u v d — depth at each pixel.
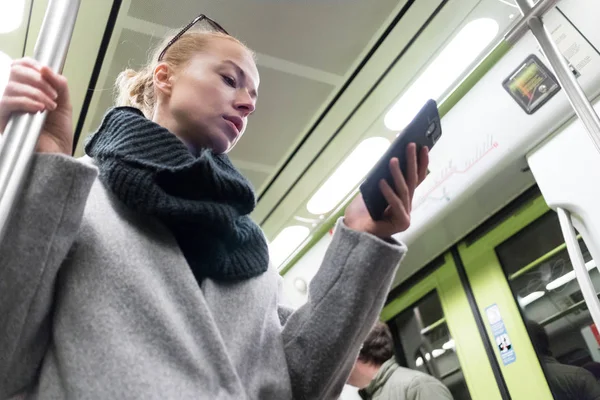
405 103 2.49
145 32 2.04
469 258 2.89
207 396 0.64
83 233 0.72
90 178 0.65
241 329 0.78
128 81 1.23
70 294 0.67
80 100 2.31
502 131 2.24
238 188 0.82
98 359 0.62
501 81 2.23
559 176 1.99
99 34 2.02
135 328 0.65
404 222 0.82
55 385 0.63
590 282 1.57
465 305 2.86
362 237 0.82
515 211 2.62
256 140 2.65
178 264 0.75
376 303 0.83
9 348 0.62
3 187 0.58
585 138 1.92
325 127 2.61
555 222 2.52
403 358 3.29
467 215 2.68
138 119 0.85
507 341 2.62
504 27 2.14
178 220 0.74
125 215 0.77
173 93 0.94
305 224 3.36
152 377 0.62
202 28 1.11
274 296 0.91
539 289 2.55
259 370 0.77
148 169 0.76
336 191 3.05
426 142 0.84
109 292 0.67
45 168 0.63
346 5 2.03
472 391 2.76
